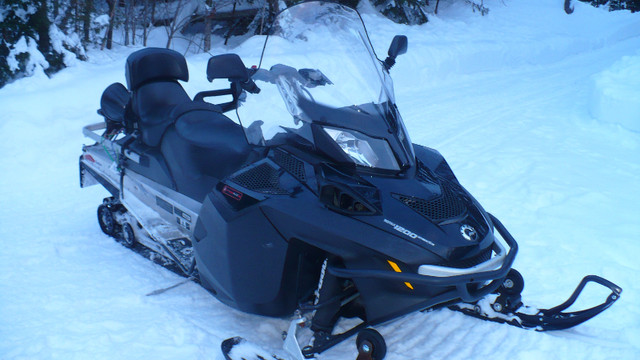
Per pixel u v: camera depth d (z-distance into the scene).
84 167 3.97
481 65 12.83
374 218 2.17
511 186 4.78
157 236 3.10
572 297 2.67
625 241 3.64
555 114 7.70
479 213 2.40
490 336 2.68
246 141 2.83
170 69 3.44
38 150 5.39
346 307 2.58
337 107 2.38
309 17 2.80
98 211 3.84
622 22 19.75
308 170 2.37
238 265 2.47
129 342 2.55
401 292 2.17
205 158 3.01
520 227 3.94
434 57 11.45
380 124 2.39
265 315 2.54
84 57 8.60
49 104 6.15
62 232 3.80
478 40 14.14
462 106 8.28
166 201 3.17
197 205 2.99
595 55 15.65
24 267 3.28
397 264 2.12
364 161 2.33
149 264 3.36
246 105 2.66
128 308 2.86
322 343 2.35
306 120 2.41
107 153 3.64
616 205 4.33
